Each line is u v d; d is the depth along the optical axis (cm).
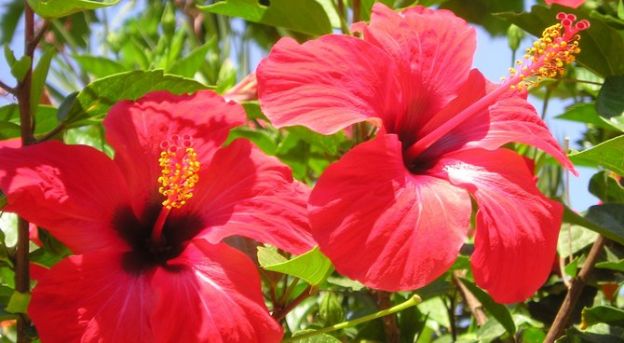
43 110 66
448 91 62
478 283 56
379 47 60
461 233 56
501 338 69
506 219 57
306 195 59
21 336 58
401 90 60
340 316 67
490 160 60
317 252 57
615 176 70
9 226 64
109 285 56
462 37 62
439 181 58
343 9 70
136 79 61
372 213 55
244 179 59
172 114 59
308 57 58
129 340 55
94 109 62
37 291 55
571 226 70
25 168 56
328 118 57
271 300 62
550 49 60
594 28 67
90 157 58
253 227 57
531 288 57
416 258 55
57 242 61
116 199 58
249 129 72
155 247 59
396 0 72
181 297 56
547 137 61
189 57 75
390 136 57
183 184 58
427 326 76
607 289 73
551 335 65
